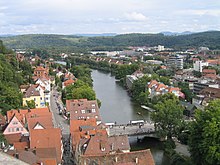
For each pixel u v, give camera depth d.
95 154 90.88
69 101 154.38
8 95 150.88
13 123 114.81
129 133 121.50
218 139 85.00
